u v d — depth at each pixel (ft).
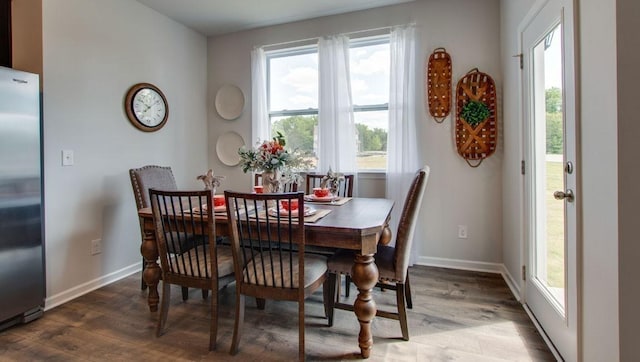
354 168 10.94
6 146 6.58
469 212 10.07
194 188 12.57
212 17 11.37
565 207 5.35
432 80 10.20
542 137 6.64
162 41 11.10
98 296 8.43
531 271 7.25
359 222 6.07
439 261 10.43
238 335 5.93
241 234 5.90
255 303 8.02
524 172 7.57
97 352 6.01
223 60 12.94
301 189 11.68
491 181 9.82
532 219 7.16
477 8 9.78
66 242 8.25
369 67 11.07
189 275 6.31
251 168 7.66
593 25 4.37
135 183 8.63
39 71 7.71
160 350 6.07
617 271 3.90
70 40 8.27
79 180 8.55
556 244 5.96
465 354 5.87
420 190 6.11
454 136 10.09
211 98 13.16
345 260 6.47
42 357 5.86
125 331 6.73
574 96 4.95
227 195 5.64
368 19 10.83
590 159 4.54
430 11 10.19
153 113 10.67
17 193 6.81
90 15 8.77
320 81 11.16
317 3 10.41
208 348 6.12
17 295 6.84
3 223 6.57
